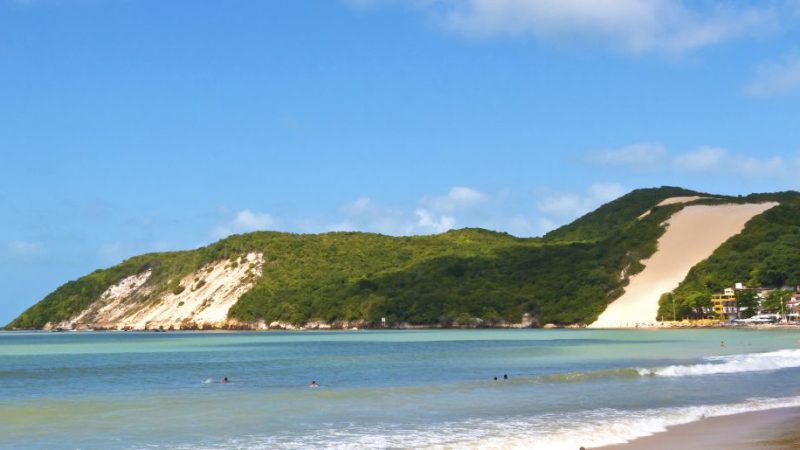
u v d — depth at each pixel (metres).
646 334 152.62
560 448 30.84
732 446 30.73
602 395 46.81
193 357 104.38
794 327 169.50
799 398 44.47
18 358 111.06
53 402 47.38
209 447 31.95
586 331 178.75
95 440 33.72
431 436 33.78
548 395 47.12
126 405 45.25
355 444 32.25
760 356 75.62
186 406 44.41
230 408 43.31
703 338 127.38
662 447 30.72
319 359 92.19
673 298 197.50
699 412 39.03
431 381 58.44
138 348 142.12
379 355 98.25
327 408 42.78
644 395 46.56
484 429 35.38
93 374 74.06
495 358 85.38
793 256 191.12
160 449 31.62
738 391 48.12
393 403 44.53
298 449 31.34
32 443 33.12
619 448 30.64
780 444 31.05
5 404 46.22
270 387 56.09
